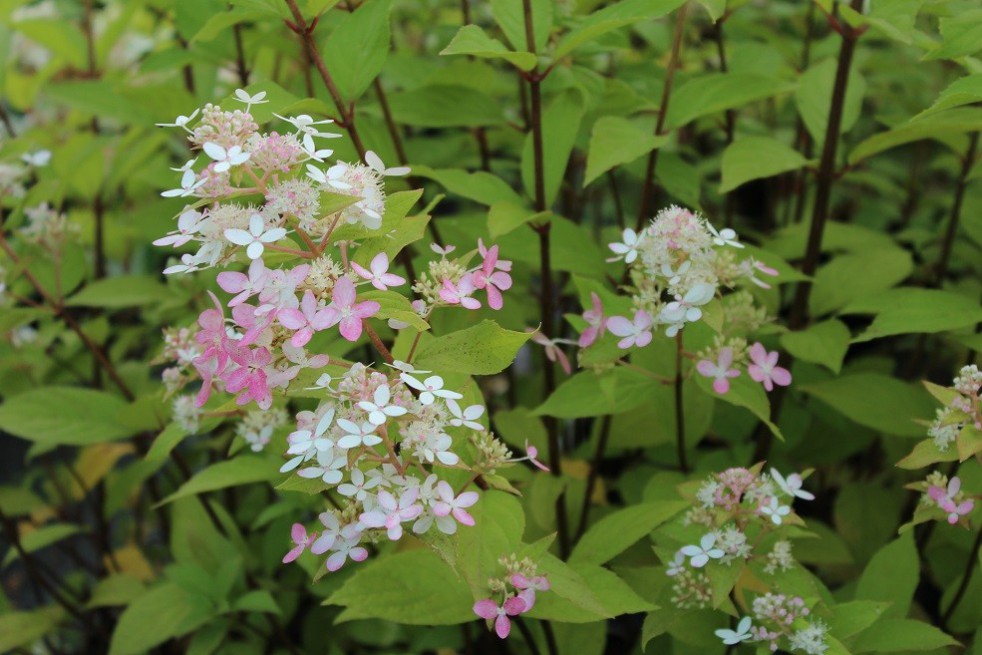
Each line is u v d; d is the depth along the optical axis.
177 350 0.93
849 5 0.99
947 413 0.84
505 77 1.45
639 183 1.78
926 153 1.75
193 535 1.12
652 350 1.01
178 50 1.13
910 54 1.53
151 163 1.39
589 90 1.05
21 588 1.58
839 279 1.09
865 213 1.62
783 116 1.62
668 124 1.00
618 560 1.04
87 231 1.51
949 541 1.05
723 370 0.89
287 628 1.21
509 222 0.94
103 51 1.37
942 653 0.91
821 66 1.09
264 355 0.77
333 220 0.79
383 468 0.78
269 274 0.76
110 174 1.29
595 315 0.90
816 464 1.16
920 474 1.12
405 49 1.44
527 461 1.08
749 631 0.85
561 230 1.04
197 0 1.10
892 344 1.43
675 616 0.87
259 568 1.17
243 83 1.14
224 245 0.78
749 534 0.89
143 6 1.49
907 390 1.04
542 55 1.02
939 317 0.95
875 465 1.28
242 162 0.76
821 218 1.05
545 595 0.86
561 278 1.34
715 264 0.88
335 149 1.03
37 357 1.19
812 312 1.09
